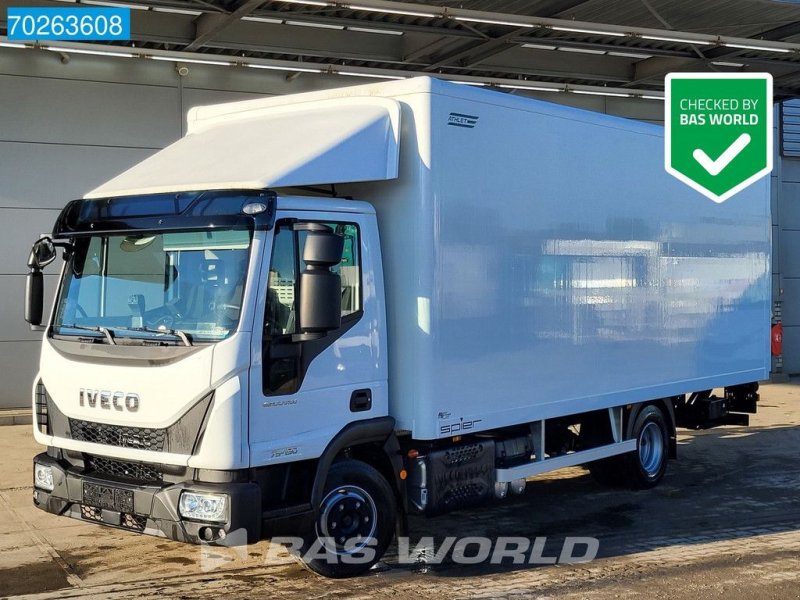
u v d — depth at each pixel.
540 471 7.81
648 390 9.02
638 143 8.88
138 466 5.87
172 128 15.02
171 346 5.67
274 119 7.10
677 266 9.41
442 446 6.95
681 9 13.76
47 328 6.39
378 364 6.46
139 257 6.05
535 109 7.54
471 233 6.88
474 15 13.20
